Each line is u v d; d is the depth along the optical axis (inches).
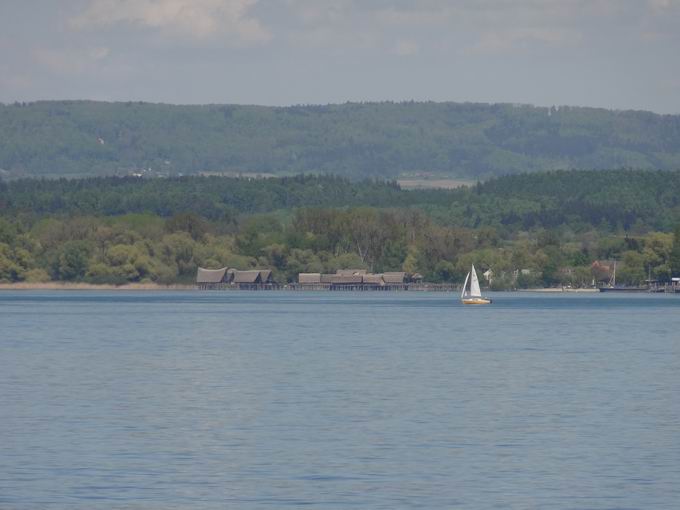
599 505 5994.1
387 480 6515.8
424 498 6136.8
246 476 6614.2
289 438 7731.3
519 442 7578.7
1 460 7003.0
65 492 6235.2
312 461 7003.0
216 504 6008.9
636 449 7337.6
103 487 6348.4
